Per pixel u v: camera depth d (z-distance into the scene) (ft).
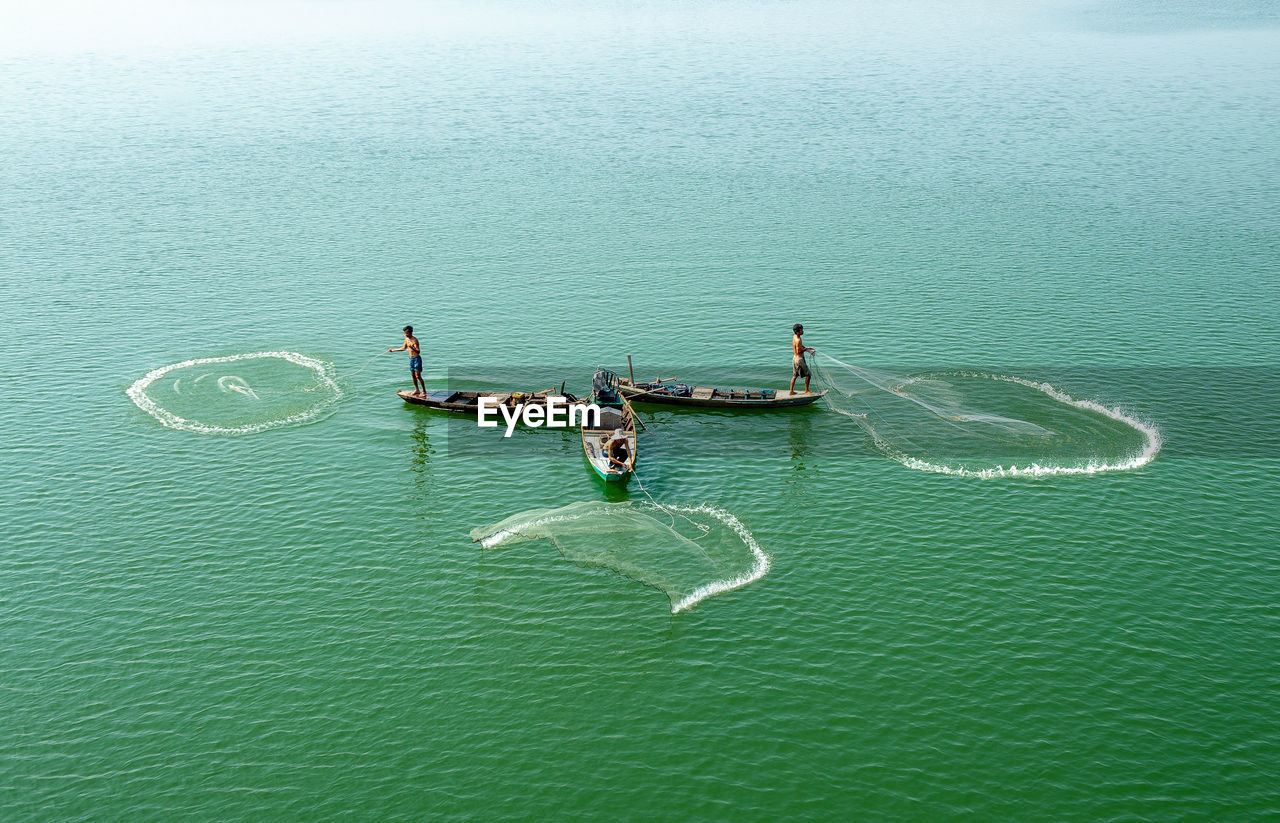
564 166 372.58
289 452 171.01
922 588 134.41
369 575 138.31
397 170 367.45
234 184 347.77
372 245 283.18
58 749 108.99
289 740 110.42
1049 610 129.39
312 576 138.00
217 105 489.67
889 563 139.85
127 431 176.96
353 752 108.99
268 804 102.58
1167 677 117.50
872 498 156.15
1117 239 284.00
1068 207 315.58
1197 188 332.39
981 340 216.54
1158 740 108.88
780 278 256.32
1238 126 415.85
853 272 260.42
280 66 608.60
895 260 269.03
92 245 281.54
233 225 301.63
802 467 165.89
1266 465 162.61
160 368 202.90
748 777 105.70
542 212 314.76
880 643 124.16
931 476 162.20
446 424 182.39
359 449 172.65
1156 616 127.65
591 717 113.60
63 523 149.28
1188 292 242.17
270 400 189.37
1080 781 104.32
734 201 326.03
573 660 122.01
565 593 134.10
